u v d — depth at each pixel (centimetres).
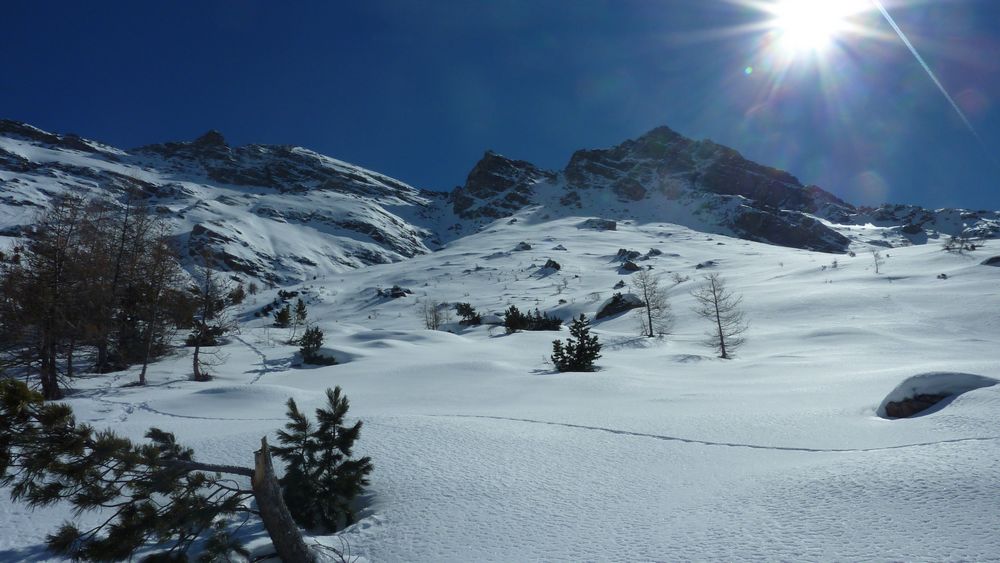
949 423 833
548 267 12581
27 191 18825
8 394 487
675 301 7406
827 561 427
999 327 4344
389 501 739
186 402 1969
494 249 17275
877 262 7800
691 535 522
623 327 6053
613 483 738
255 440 1073
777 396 1488
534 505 673
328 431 750
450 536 610
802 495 576
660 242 17038
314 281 14638
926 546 425
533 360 3575
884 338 4028
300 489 704
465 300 10044
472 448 948
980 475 541
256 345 4575
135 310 3519
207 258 3741
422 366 3052
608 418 1191
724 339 4375
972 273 6391
